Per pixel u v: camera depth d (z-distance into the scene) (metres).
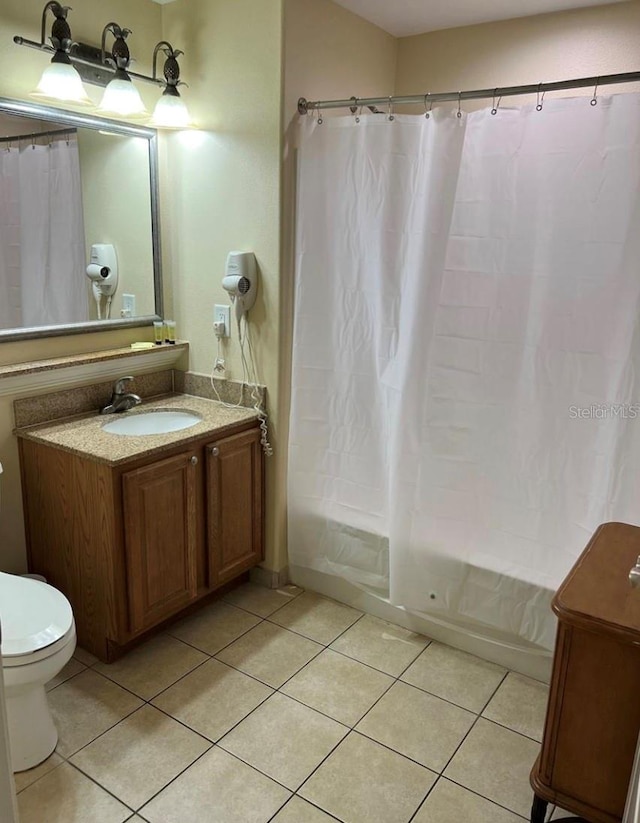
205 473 2.41
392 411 2.35
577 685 1.49
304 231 2.40
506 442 2.15
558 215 1.91
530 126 1.89
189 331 2.80
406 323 2.22
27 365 2.28
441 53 2.76
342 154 2.27
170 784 1.79
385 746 1.95
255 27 2.29
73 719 2.02
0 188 2.14
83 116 2.35
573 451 2.05
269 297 2.51
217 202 2.57
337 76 2.52
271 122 2.34
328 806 1.74
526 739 2.00
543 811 1.64
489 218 2.01
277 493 2.72
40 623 1.80
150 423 2.61
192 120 2.56
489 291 2.06
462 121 1.98
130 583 2.19
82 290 2.48
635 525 1.96
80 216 2.42
